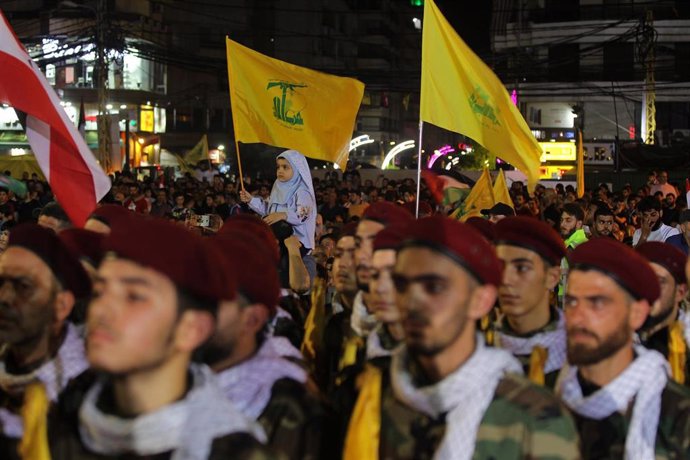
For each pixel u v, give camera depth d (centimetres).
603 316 346
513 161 804
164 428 245
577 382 359
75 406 344
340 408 384
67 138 561
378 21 7412
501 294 443
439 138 4853
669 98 4494
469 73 769
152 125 5125
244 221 521
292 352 411
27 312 360
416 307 293
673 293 488
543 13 4656
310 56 6109
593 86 4519
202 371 267
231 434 253
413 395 303
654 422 346
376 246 380
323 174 3531
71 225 632
